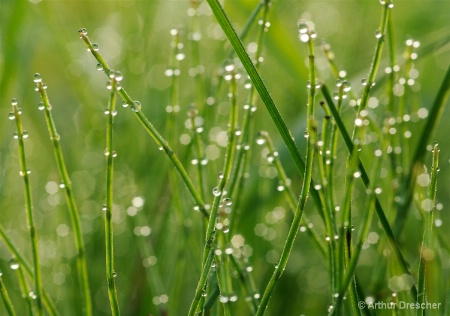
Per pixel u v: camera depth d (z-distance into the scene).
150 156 0.45
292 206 0.37
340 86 0.35
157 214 0.43
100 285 0.43
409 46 0.39
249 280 0.36
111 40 0.62
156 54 0.55
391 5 0.34
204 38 0.55
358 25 0.59
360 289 0.36
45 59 0.64
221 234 0.34
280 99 0.52
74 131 0.55
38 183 0.50
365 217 0.33
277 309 0.42
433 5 0.60
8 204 0.45
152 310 0.41
